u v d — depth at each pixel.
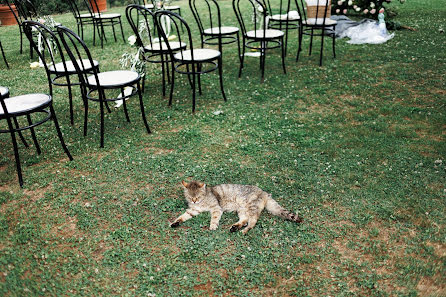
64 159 3.46
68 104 4.80
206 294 2.01
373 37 7.14
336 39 7.53
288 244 2.32
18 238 2.38
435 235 2.31
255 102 4.64
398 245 2.27
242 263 2.20
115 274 2.13
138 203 2.76
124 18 10.90
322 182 2.94
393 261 2.15
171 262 2.21
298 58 6.41
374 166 3.11
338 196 2.75
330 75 5.44
